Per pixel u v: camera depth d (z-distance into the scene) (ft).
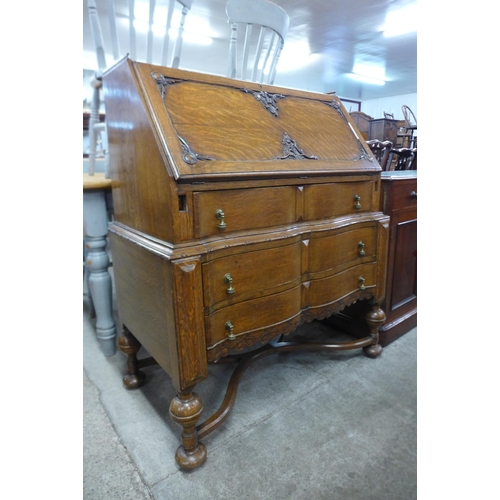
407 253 5.75
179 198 2.96
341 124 4.69
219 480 3.28
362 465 3.41
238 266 3.34
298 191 3.76
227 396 3.95
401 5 13.29
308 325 6.34
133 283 3.80
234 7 4.81
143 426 3.97
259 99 3.98
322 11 13.83
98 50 4.91
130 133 3.41
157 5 12.74
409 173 6.07
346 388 4.58
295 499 3.08
